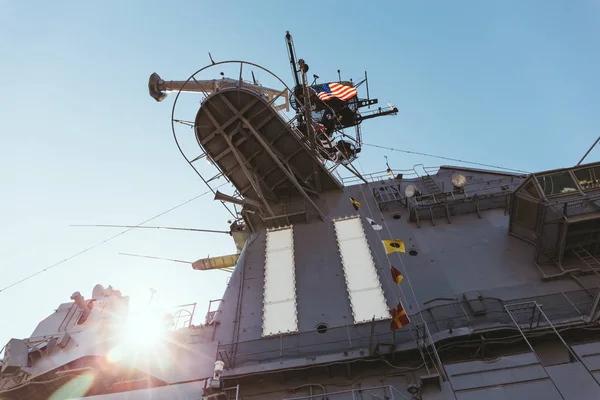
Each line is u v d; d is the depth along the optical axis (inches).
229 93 762.2
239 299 633.6
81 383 638.5
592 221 538.3
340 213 762.8
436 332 494.3
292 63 978.7
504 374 402.3
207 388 483.5
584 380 378.0
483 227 661.3
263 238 751.1
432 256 629.3
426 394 421.7
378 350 477.1
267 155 796.6
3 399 660.7
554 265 568.4
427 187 786.2
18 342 673.6
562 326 454.6
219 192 800.9
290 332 557.3
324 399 459.2
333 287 616.1
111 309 756.0
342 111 1099.3
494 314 504.4
